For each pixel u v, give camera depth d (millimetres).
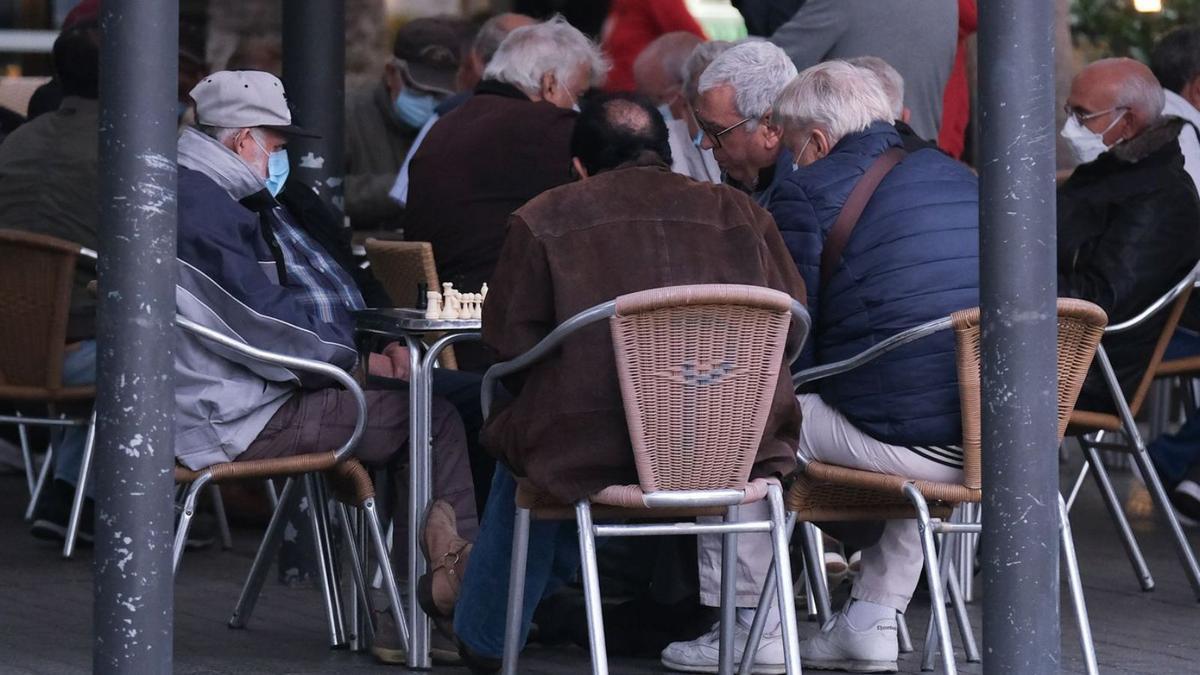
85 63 21516
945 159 14945
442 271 19656
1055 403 9711
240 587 19562
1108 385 18656
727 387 12562
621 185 13328
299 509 19625
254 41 29062
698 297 12141
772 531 13008
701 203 13344
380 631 16125
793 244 14656
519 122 19625
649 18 29891
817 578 16328
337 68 20500
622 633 16094
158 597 9359
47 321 19703
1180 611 18531
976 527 13602
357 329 15953
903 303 14180
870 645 15383
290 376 15031
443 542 15008
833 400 14281
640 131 13742
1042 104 9562
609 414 12672
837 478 14062
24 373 19938
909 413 13891
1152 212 18672
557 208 13195
